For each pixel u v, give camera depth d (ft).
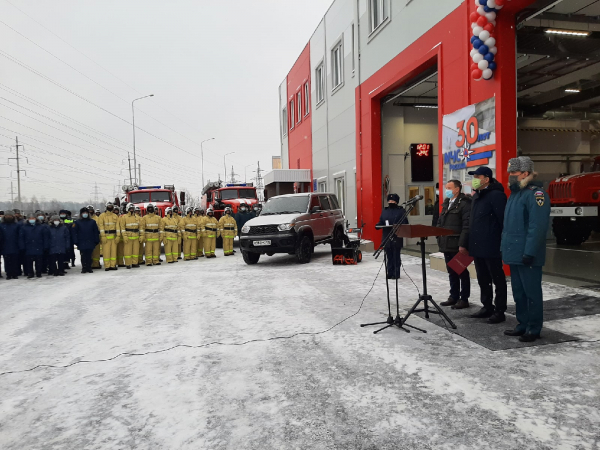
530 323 13.89
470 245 16.56
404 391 10.65
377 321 17.38
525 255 13.39
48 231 37.37
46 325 19.13
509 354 12.87
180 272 35.60
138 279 32.58
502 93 24.62
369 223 46.44
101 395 11.28
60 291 28.63
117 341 16.15
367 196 46.78
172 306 21.98
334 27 56.18
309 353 13.84
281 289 25.34
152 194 62.80
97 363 13.80
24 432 9.46
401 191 48.42
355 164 50.52
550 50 32.89
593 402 9.64
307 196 40.16
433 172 49.39
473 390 10.52
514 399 9.93
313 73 67.41
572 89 47.60
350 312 19.06
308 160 72.23
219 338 15.94
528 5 23.54
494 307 17.02
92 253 41.98
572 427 8.61
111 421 9.78
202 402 10.57
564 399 9.84
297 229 36.14
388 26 39.93
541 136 56.59
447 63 30.09
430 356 13.04
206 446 8.51
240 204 61.00
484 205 16.12
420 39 34.01
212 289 26.43
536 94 49.78
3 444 8.98
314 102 67.26
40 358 14.57
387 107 47.60
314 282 27.30
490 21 24.58
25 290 29.91
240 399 10.64
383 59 41.29
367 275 29.43
